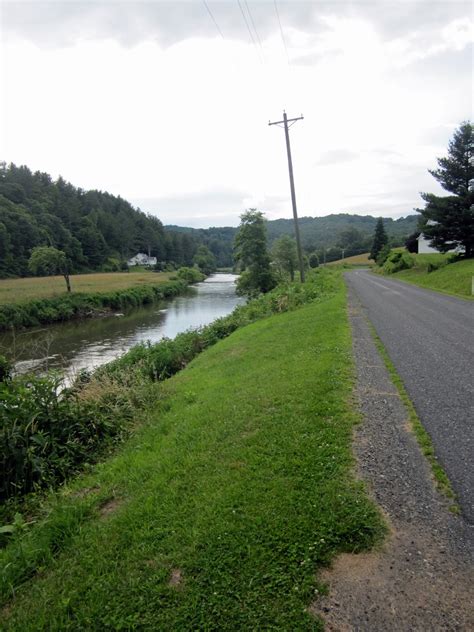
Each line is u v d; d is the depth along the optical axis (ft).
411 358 24.18
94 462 16.83
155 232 387.14
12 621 8.11
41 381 18.24
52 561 9.81
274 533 9.26
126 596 8.22
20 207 228.43
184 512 10.66
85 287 147.23
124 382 24.17
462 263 95.71
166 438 16.49
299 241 81.87
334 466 11.85
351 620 7.09
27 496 14.48
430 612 7.13
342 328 34.86
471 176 99.45
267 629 7.06
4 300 100.58
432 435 13.69
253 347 32.83
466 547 8.57
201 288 216.54
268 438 14.15
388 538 8.97
